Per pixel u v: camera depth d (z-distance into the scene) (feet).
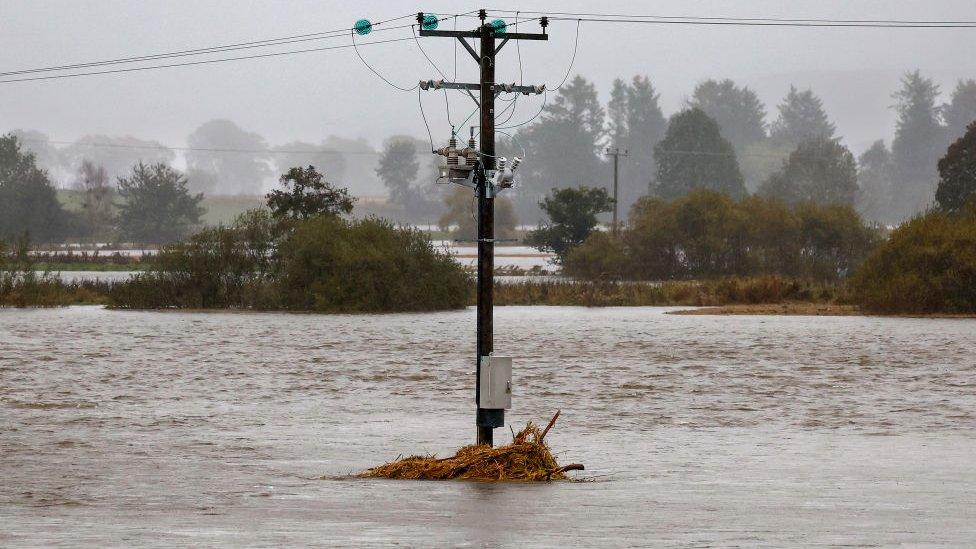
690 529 162.91
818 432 300.20
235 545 147.74
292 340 595.47
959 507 187.01
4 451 263.49
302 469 239.91
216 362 485.56
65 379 421.59
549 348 547.90
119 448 269.44
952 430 302.86
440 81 263.70
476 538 154.10
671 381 415.85
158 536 155.94
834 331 655.35
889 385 404.98
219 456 257.55
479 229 260.42
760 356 509.35
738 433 298.15
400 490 209.67
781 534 157.69
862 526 165.78
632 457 258.37
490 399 252.01
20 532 159.74
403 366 470.39
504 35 262.88
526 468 228.22
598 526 165.68
